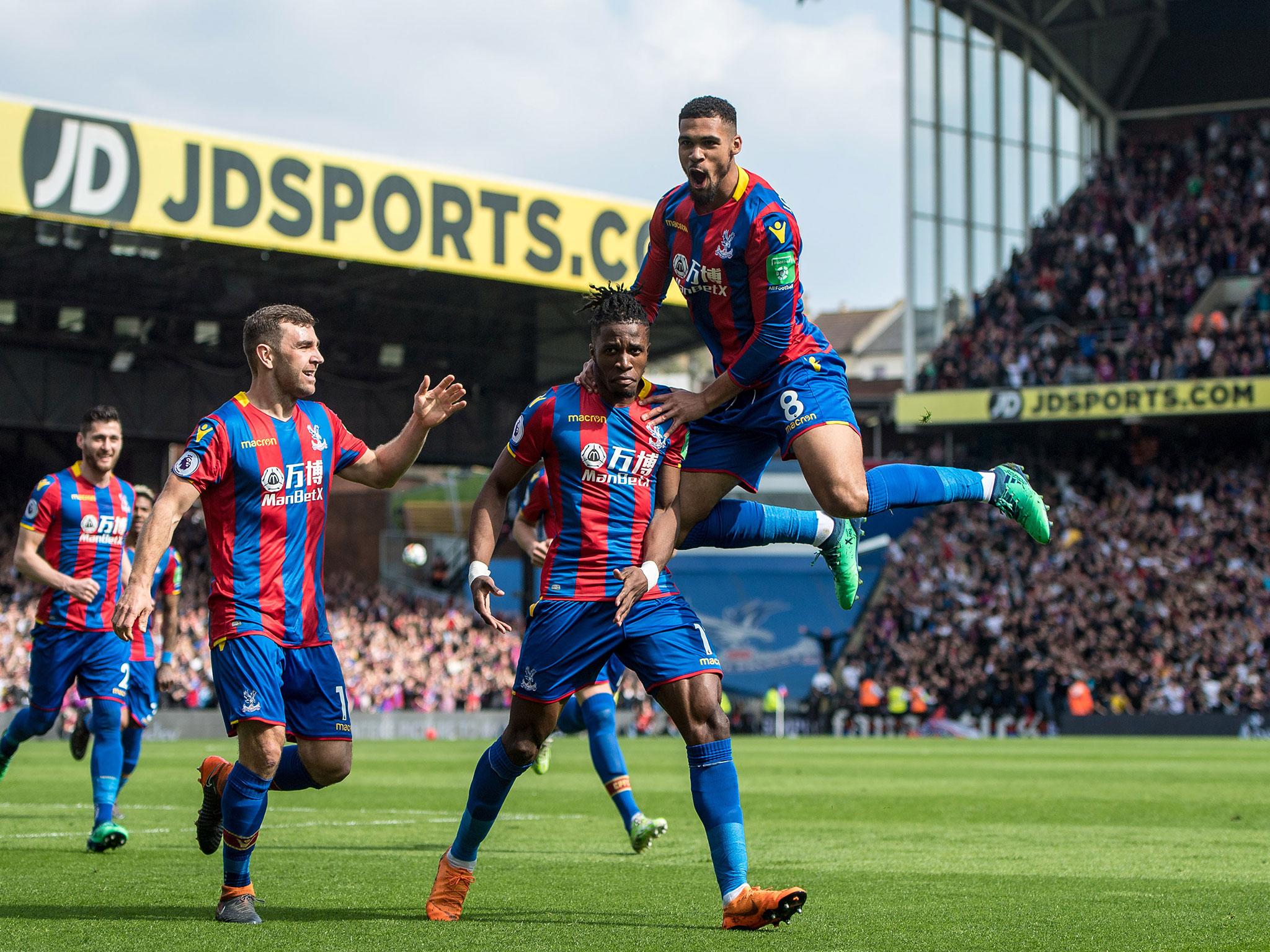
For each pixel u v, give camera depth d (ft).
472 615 176.14
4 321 141.08
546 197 139.44
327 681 27.30
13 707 127.44
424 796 64.23
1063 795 65.05
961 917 27.12
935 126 195.62
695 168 27.71
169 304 146.61
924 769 88.74
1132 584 169.48
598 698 40.45
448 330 163.43
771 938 24.21
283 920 26.27
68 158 116.98
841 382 29.53
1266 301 175.22
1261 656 157.58
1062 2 196.13
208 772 28.22
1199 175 192.95
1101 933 25.04
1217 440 184.03
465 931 24.89
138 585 25.34
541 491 38.88
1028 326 189.16
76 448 177.78
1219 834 45.88
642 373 26.71
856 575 32.73
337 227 128.57
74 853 38.32
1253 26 200.34
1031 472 188.65
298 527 27.02
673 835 45.44
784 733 167.12
